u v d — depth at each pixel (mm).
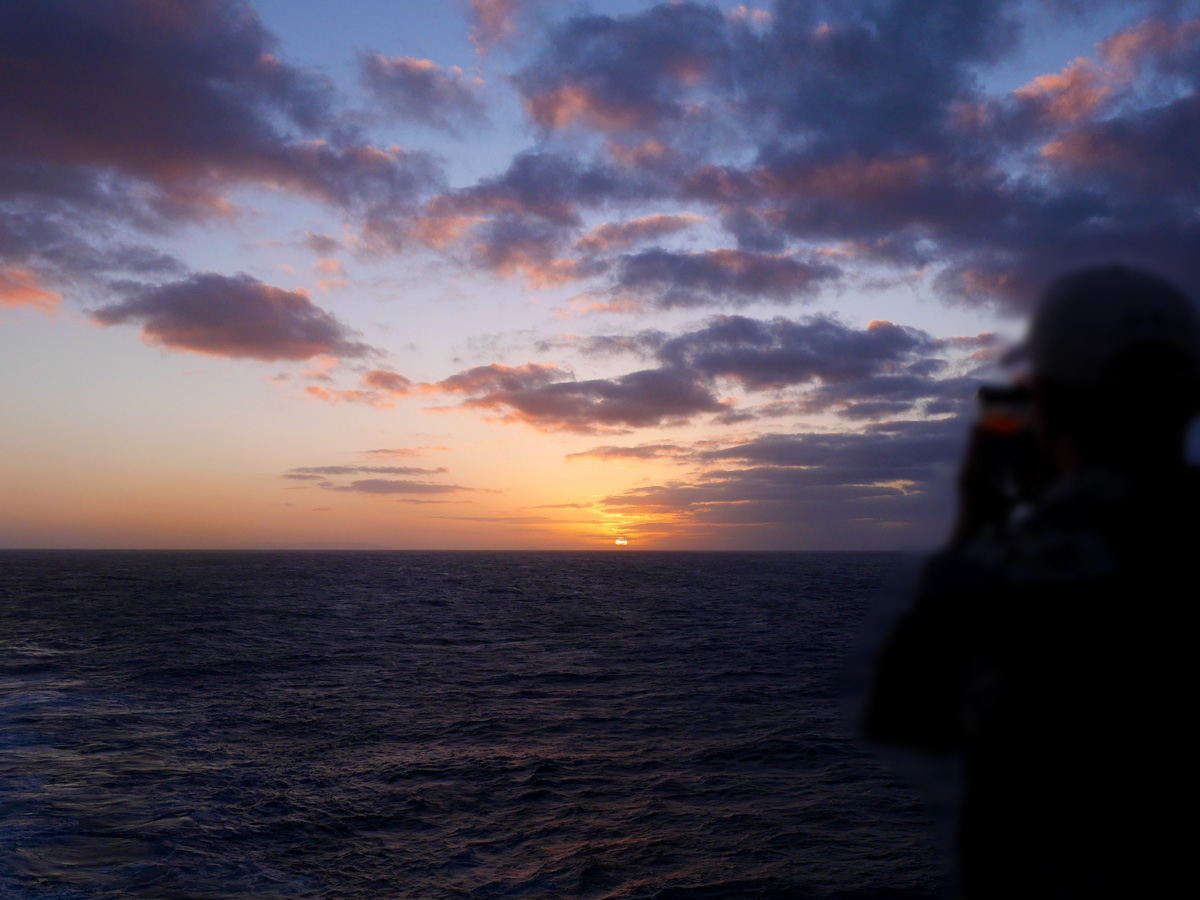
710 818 11469
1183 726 909
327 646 30969
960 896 1069
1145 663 921
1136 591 941
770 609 48031
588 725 17484
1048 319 1072
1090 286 1046
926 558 1136
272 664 26078
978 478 1160
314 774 13680
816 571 110188
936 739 1075
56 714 17844
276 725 17391
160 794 12242
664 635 34625
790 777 13359
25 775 12938
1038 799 961
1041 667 961
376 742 16016
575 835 10891
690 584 77938
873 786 12797
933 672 1052
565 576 97000
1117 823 918
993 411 1157
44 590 61688
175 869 9547
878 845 10398
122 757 14359
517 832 11031
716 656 27938
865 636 1159
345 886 9352
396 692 21547
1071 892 938
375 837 10836
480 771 13914
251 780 13211
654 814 11680
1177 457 1032
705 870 9695
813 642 31438
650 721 17781
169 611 44719
